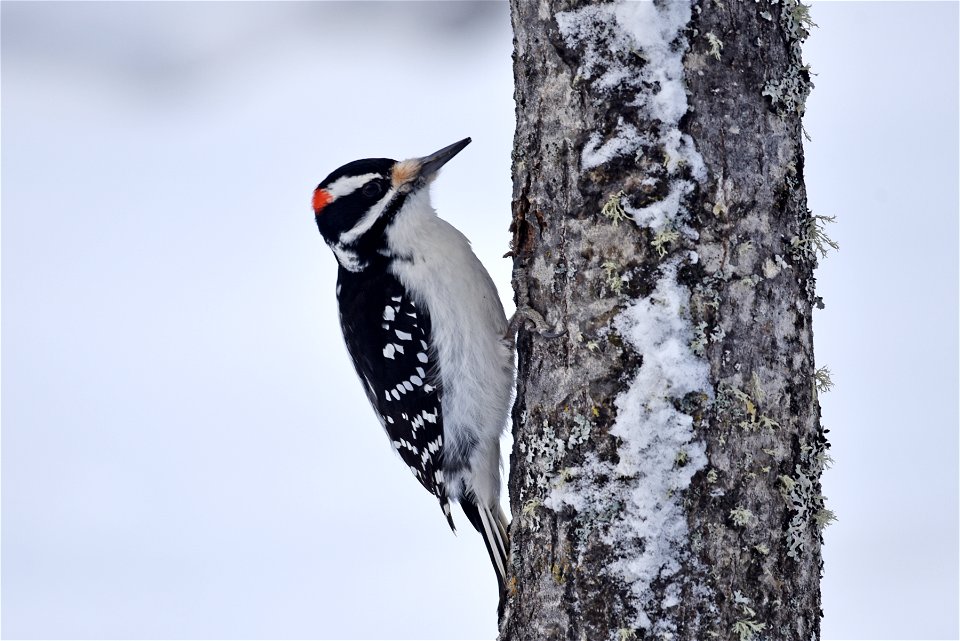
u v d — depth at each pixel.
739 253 7.41
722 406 7.34
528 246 8.16
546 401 7.94
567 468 7.69
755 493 7.38
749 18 7.50
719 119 7.42
